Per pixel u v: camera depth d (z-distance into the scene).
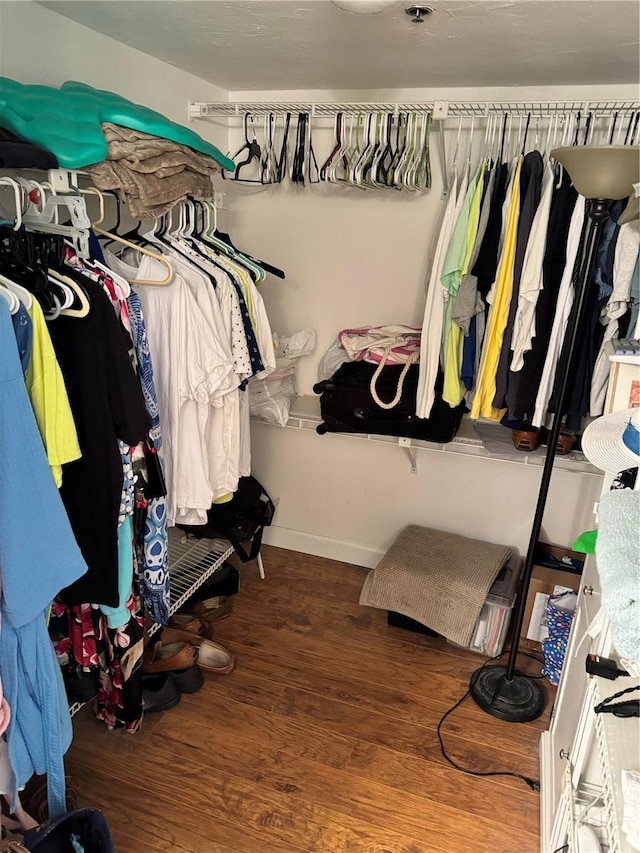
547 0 1.40
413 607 2.42
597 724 1.20
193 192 1.85
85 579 1.54
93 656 1.72
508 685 2.17
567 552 2.57
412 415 2.35
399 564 2.49
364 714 2.08
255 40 1.83
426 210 2.47
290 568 2.92
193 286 1.76
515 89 2.25
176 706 2.07
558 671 2.21
